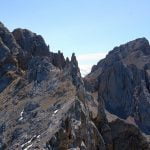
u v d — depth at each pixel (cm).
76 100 9881
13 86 13912
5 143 10469
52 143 8644
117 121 11712
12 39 16950
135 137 11631
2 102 13200
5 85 14588
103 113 11175
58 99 11138
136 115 19138
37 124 10356
